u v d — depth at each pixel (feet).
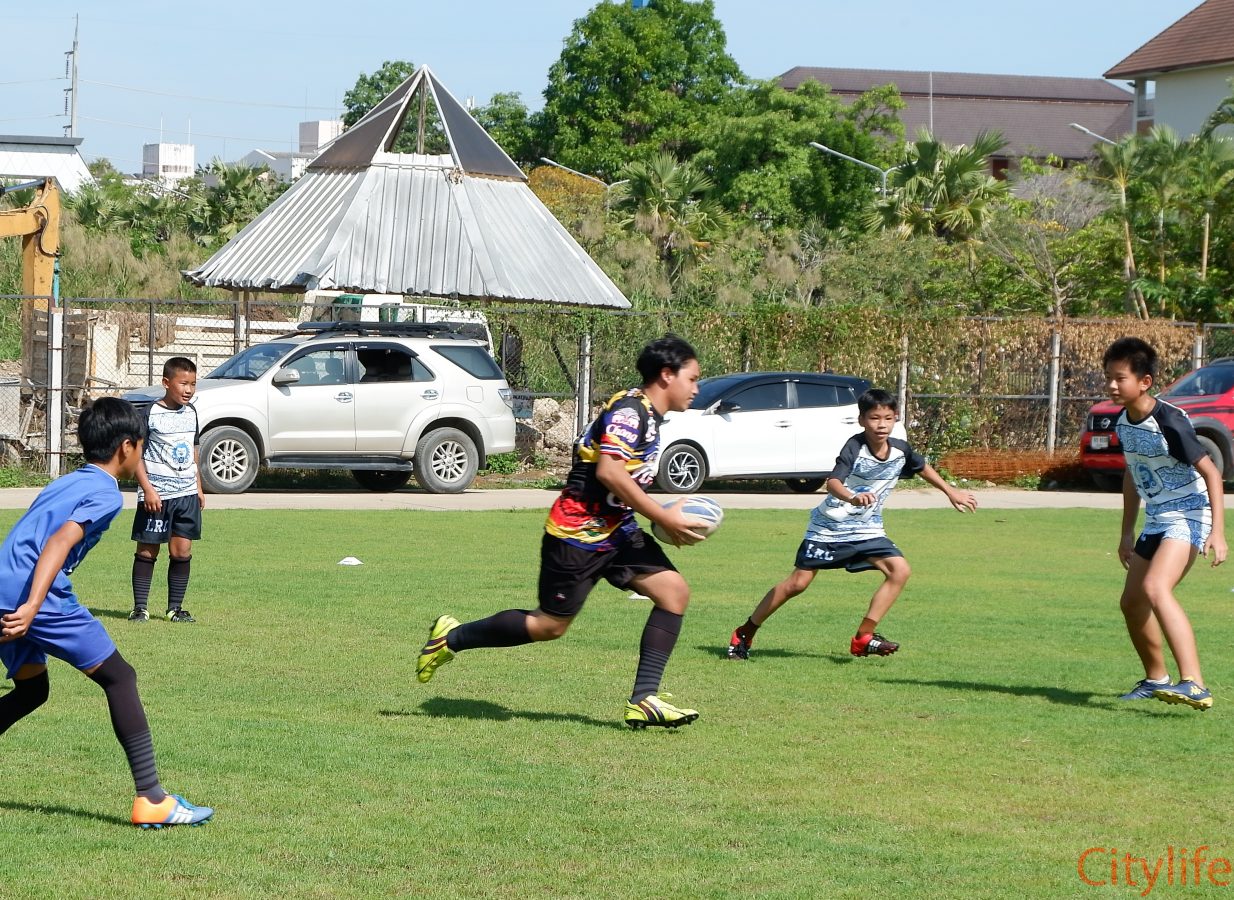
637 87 261.03
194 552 53.52
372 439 78.18
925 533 66.90
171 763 23.20
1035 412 101.09
